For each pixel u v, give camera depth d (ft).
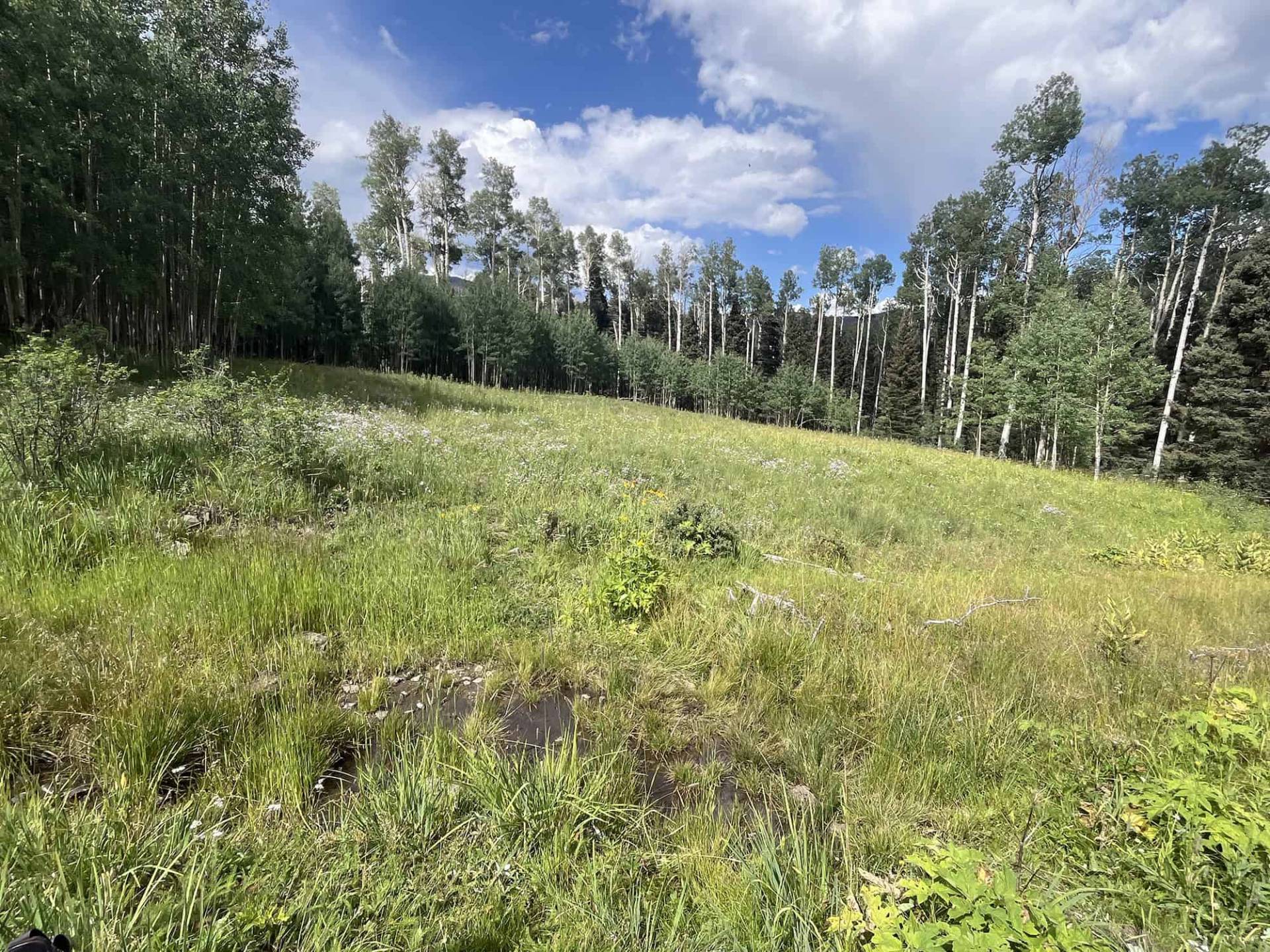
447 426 47.42
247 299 69.31
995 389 92.73
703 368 174.91
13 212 46.75
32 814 6.68
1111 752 9.36
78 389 18.78
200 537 16.89
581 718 10.98
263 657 11.45
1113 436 76.02
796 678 12.88
